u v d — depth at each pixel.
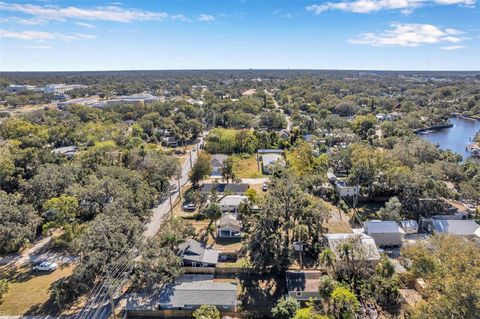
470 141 119.81
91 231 38.38
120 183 55.94
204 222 55.19
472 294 23.17
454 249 31.62
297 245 45.25
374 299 35.53
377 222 49.75
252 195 57.59
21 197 52.69
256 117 137.50
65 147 95.62
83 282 35.25
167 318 34.62
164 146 106.12
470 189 59.53
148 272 35.56
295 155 80.69
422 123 139.50
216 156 89.31
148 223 54.22
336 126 124.25
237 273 41.47
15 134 91.50
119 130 105.94
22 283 39.28
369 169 61.69
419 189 56.97
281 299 34.03
